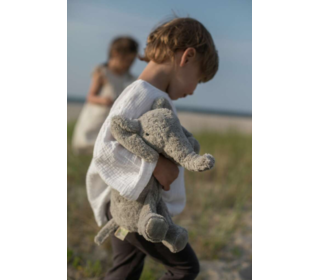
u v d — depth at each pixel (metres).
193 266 1.51
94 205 1.59
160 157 1.33
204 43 1.54
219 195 3.73
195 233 2.81
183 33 1.50
